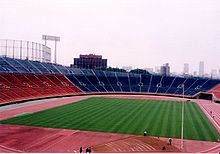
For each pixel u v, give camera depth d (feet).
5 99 271.49
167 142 138.41
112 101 313.53
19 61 389.39
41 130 158.40
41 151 119.24
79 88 414.21
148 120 193.98
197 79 463.42
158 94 430.61
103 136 146.92
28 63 400.67
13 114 209.97
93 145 129.80
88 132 155.22
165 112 235.20
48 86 365.81
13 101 275.80
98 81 456.04
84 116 205.46
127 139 141.49
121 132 156.46
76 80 434.71
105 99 337.31
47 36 506.48
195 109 267.59
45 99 323.57
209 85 433.07
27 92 315.78
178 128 171.22
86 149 119.34
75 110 235.61
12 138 140.05
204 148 130.31
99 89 432.66
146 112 231.30
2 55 414.41
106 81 462.60
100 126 171.01
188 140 144.05
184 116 217.97
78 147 126.21
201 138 149.07
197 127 177.17
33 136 144.66
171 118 205.57
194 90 425.69
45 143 131.95
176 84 457.68
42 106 260.21
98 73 483.51
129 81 473.26
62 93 368.68
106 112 226.58
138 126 173.17
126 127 169.37
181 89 438.40
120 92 434.30
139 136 148.15
